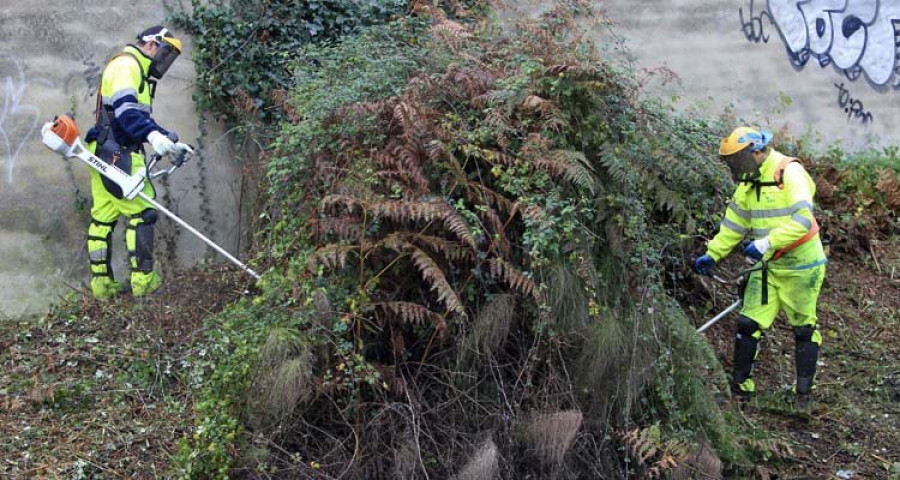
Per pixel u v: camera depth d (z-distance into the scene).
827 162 8.66
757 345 5.96
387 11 7.72
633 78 5.94
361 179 5.02
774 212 5.70
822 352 6.64
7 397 5.59
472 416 5.03
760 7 9.30
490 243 5.08
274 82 7.40
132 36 7.13
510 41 6.03
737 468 5.33
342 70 6.04
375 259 5.07
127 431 5.33
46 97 6.91
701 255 6.80
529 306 5.14
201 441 4.83
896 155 9.52
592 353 5.10
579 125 5.49
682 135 6.54
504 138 5.26
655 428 5.05
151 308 6.44
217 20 7.25
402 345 5.02
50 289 6.94
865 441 5.71
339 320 4.88
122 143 6.52
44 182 6.91
